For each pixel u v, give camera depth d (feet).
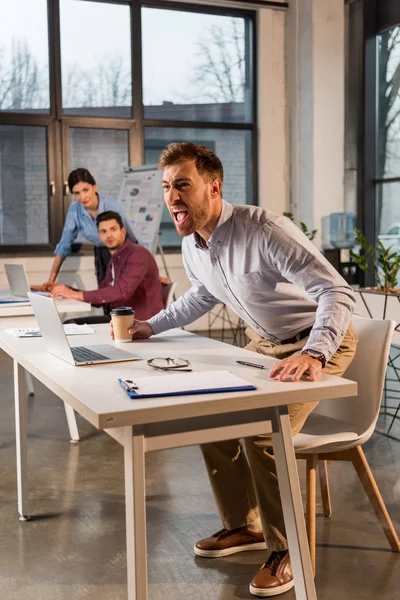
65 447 11.87
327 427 7.40
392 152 25.02
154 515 8.84
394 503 9.13
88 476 10.37
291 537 5.87
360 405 7.50
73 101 24.06
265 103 26.25
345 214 25.11
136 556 5.15
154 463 10.94
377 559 7.59
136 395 5.13
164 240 25.44
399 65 24.40
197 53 25.62
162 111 25.35
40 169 23.79
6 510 9.07
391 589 6.93
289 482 5.73
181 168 6.43
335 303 6.34
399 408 13.04
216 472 7.68
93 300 13.82
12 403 14.97
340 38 25.43
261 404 5.26
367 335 7.50
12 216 23.61
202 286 8.02
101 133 24.44
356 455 7.57
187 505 9.18
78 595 6.84
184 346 7.50
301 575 5.86
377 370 7.30
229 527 7.79
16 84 23.32
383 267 13.88
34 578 7.20
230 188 26.50
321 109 25.44
